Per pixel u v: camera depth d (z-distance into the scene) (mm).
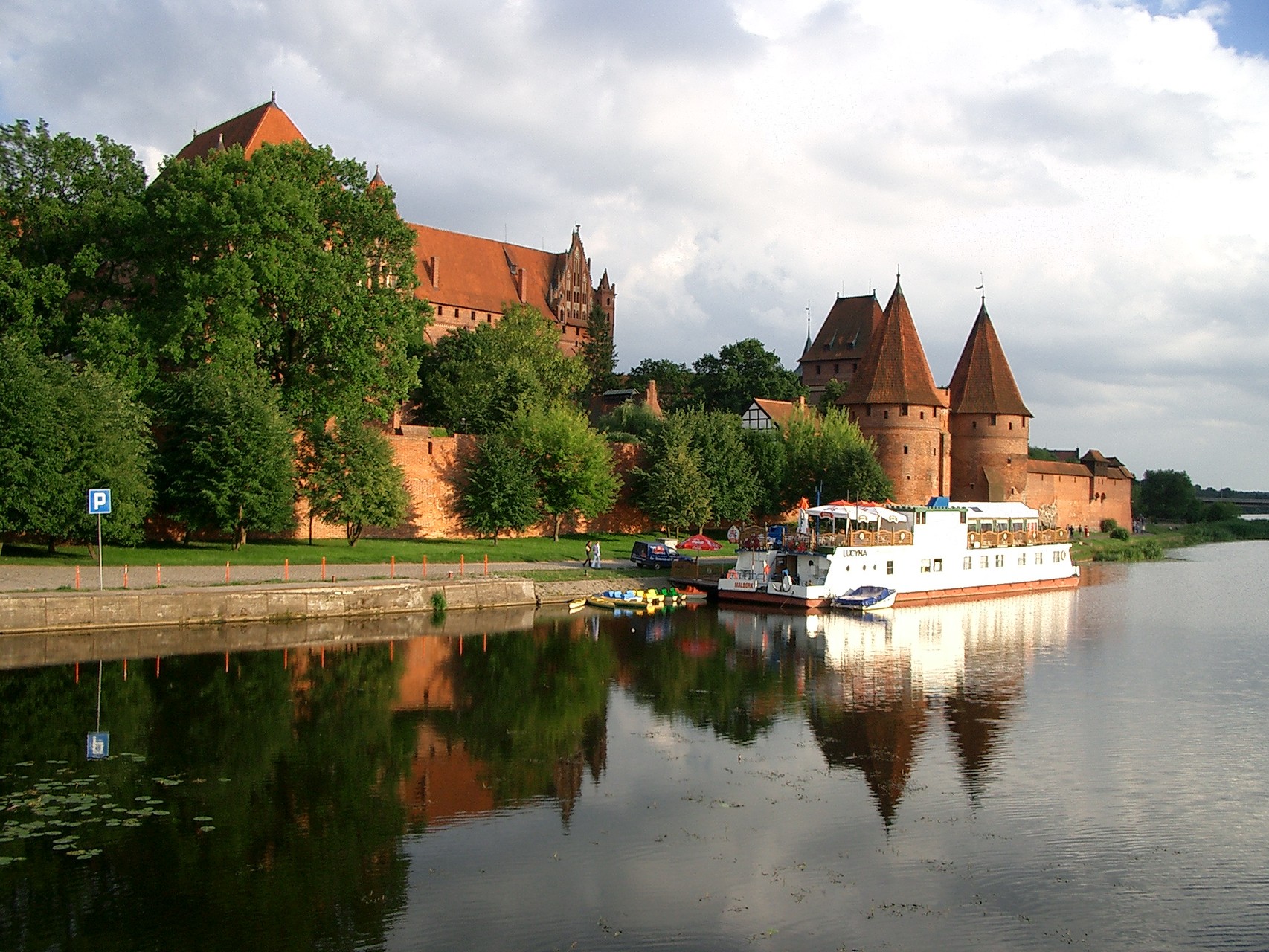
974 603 60969
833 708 32625
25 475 42906
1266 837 22109
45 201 55219
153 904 17422
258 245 56125
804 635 46562
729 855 20328
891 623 51594
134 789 23016
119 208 55188
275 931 16625
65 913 17031
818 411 99812
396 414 80375
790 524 77250
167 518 55250
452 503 70562
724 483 77875
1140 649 44438
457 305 135750
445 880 18781
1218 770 26703
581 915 17516
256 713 29812
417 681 34594
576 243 155625
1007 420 98938
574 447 70562
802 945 16750
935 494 91875
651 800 23406
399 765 25438
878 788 24703
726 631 47312
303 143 63688
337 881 18578
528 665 37938
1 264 52156
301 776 24391
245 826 21109
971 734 29828
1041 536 70250
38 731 27188
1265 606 60500
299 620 44094
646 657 40250
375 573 51969
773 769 26031
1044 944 17141
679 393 134000
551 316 150125
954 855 20734
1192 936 17578
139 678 33219
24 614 37875
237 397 52125
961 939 17188
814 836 21469
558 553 66250
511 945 16422
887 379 91438
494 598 51938
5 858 19172
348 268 61469
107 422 45438
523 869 19328
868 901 18484
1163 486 187625
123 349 52625
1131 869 20297
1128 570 87750
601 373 142875
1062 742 29219
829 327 145250
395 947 16234
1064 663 41062
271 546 57031
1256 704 33969
